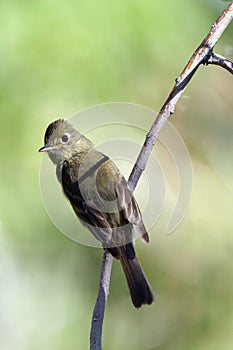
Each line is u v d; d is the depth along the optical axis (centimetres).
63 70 1084
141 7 1101
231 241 1273
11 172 1093
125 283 1281
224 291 1304
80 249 1188
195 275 1292
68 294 1199
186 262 1281
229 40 1251
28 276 1165
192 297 1312
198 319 1329
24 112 1090
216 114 1317
